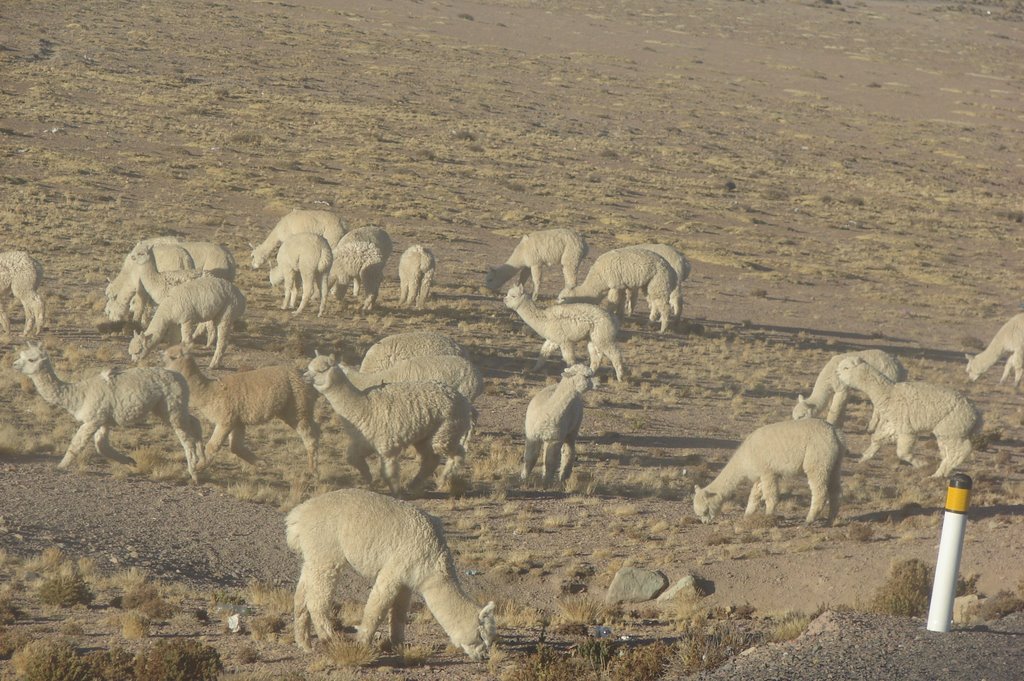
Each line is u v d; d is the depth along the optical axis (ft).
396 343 288.30
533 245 523.70
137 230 602.85
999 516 239.71
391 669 136.77
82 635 152.46
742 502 273.95
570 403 271.28
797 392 439.63
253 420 249.96
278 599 176.04
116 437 276.00
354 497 141.49
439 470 276.82
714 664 127.54
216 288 335.88
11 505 218.59
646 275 484.33
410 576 139.33
